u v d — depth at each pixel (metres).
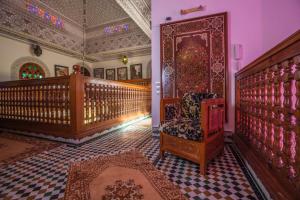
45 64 6.91
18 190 1.47
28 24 5.91
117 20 7.06
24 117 3.45
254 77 1.83
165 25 3.20
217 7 2.91
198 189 1.46
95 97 3.28
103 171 1.80
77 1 5.69
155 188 1.47
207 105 1.80
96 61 9.57
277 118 1.26
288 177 1.10
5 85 3.70
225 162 2.04
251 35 2.75
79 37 8.07
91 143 2.88
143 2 4.90
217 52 2.88
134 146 2.70
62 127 2.93
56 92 2.99
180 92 3.12
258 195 1.38
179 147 1.96
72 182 1.58
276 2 2.63
